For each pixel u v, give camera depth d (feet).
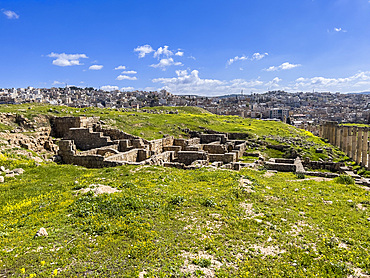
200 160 95.71
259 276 27.32
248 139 169.48
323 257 30.86
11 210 43.62
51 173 70.74
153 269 27.76
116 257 29.81
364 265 29.25
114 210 41.75
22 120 132.05
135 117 194.59
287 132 212.84
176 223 38.91
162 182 59.47
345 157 151.53
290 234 36.45
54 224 37.81
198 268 28.30
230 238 35.06
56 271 26.66
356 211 45.01
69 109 184.55
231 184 57.88
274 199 50.70
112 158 92.27
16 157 82.17
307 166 116.37
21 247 31.48
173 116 233.55
